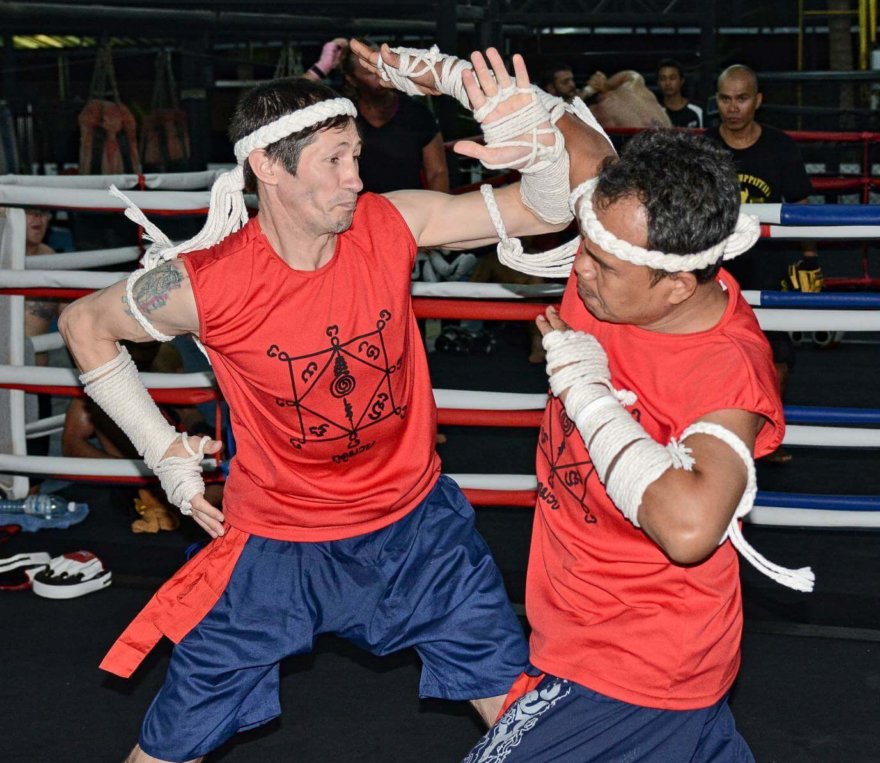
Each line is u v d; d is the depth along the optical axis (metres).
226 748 3.31
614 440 1.87
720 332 1.95
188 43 11.70
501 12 11.58
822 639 3.93
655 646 2.02
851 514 4.15
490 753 2.10
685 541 1.79
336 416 2.48
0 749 3.32
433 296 4.25
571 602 2.10
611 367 2.03
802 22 15.30
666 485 1.81
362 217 2.46
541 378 7.98
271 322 2.38
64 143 13.03
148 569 4.63
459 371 8.27
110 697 3.63
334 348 2.42
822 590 4.31
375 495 2.61
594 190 1.90
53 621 4.18
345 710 3.54
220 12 10.58
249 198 5.50
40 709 3.55
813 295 4.05
